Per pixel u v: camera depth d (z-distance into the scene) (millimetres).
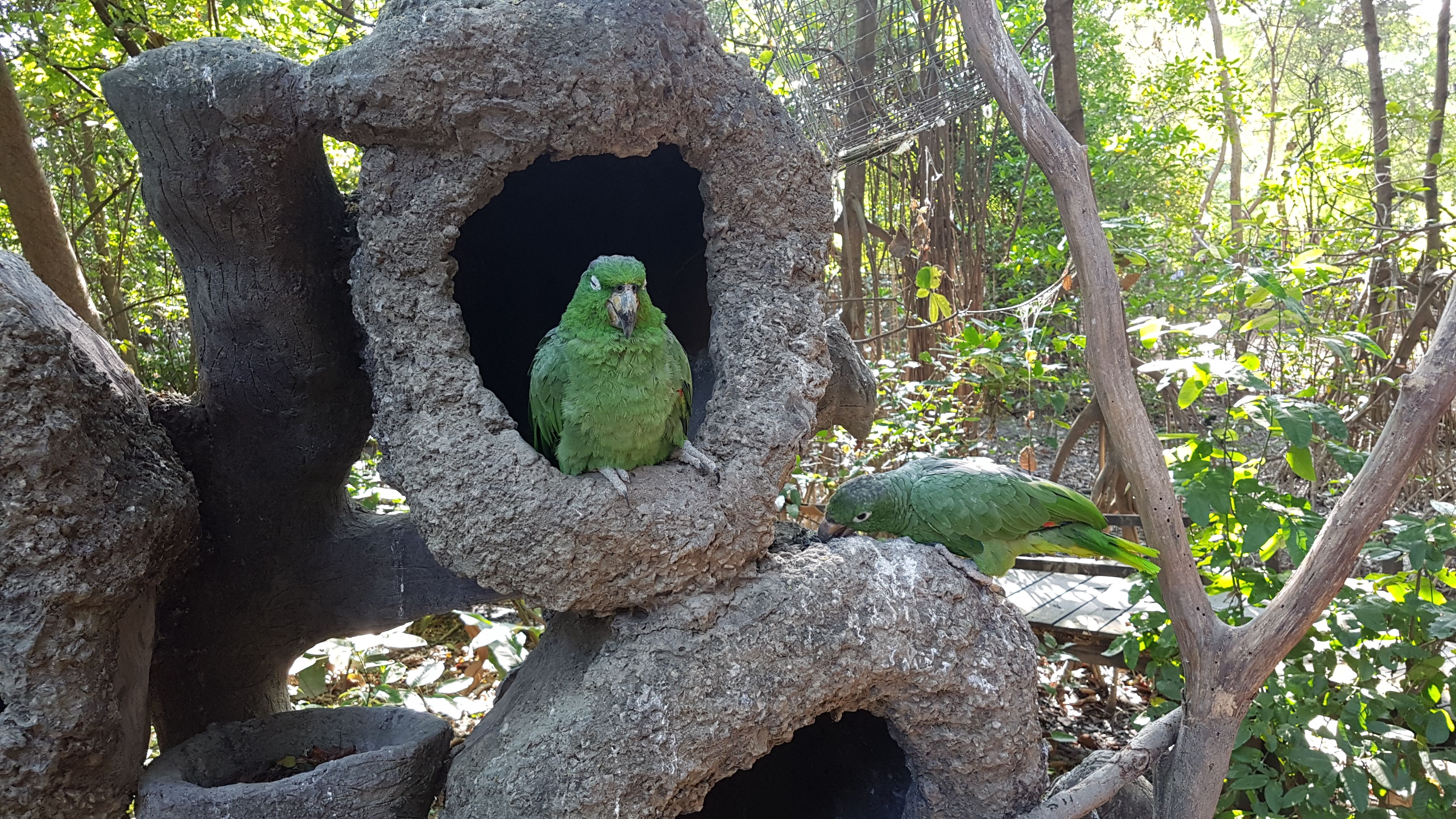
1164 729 2723
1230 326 5770
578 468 2139
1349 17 13883
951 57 4984
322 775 2129
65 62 7645
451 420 2061
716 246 2340
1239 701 2574
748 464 2172
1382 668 3723
